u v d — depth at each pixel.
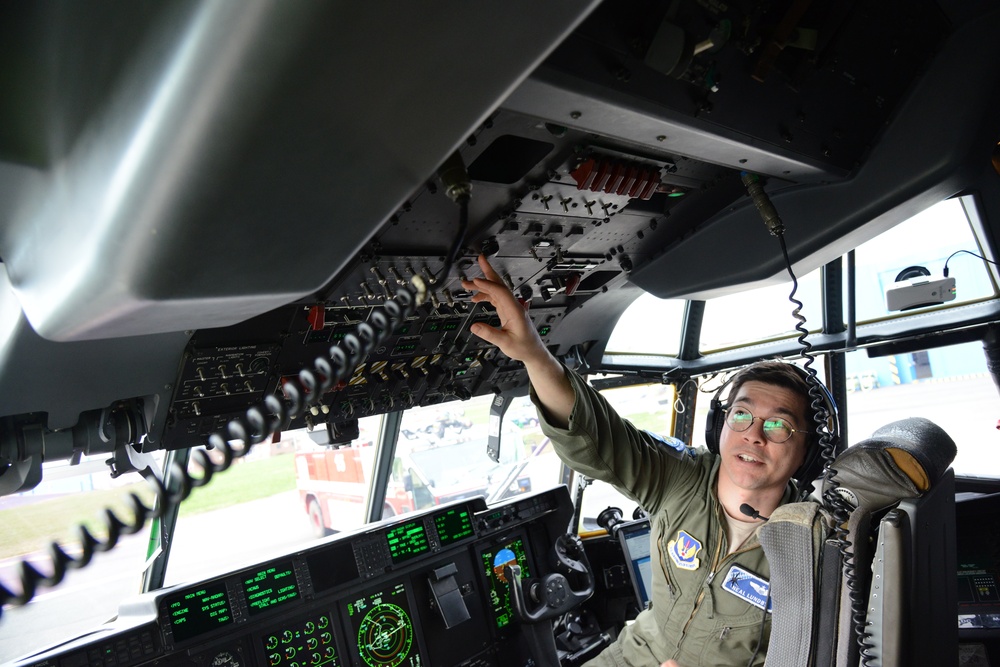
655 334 4.82
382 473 4.44
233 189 0.68
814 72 2.01
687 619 1.99
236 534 3.63
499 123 1.87
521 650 3.74
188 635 2.72
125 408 2.48
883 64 2.19
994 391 4.17
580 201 2.52
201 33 0.58
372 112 0.66
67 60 0.69
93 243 0.74
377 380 3.17
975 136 2.27
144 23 0.61
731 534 1.98
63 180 0.75
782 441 1.84
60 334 0.92
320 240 0.82
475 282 1.75
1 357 1.87
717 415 2.21
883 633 1.26
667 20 1.47
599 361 4.55
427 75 0.65
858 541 1.29
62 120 0.72
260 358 2.63
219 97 0.60
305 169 0.70
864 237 2.66
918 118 2.33
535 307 3.61
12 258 0.92
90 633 2.71
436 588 3.44
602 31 1.42
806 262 2.76
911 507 1.25
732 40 1.71
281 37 0.56
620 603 4.29
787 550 1.38
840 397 4.66
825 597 1.33
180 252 0.73
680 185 2.66
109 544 0.95
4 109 0.75
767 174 2.33
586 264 3.13
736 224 2.89
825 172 2.38
